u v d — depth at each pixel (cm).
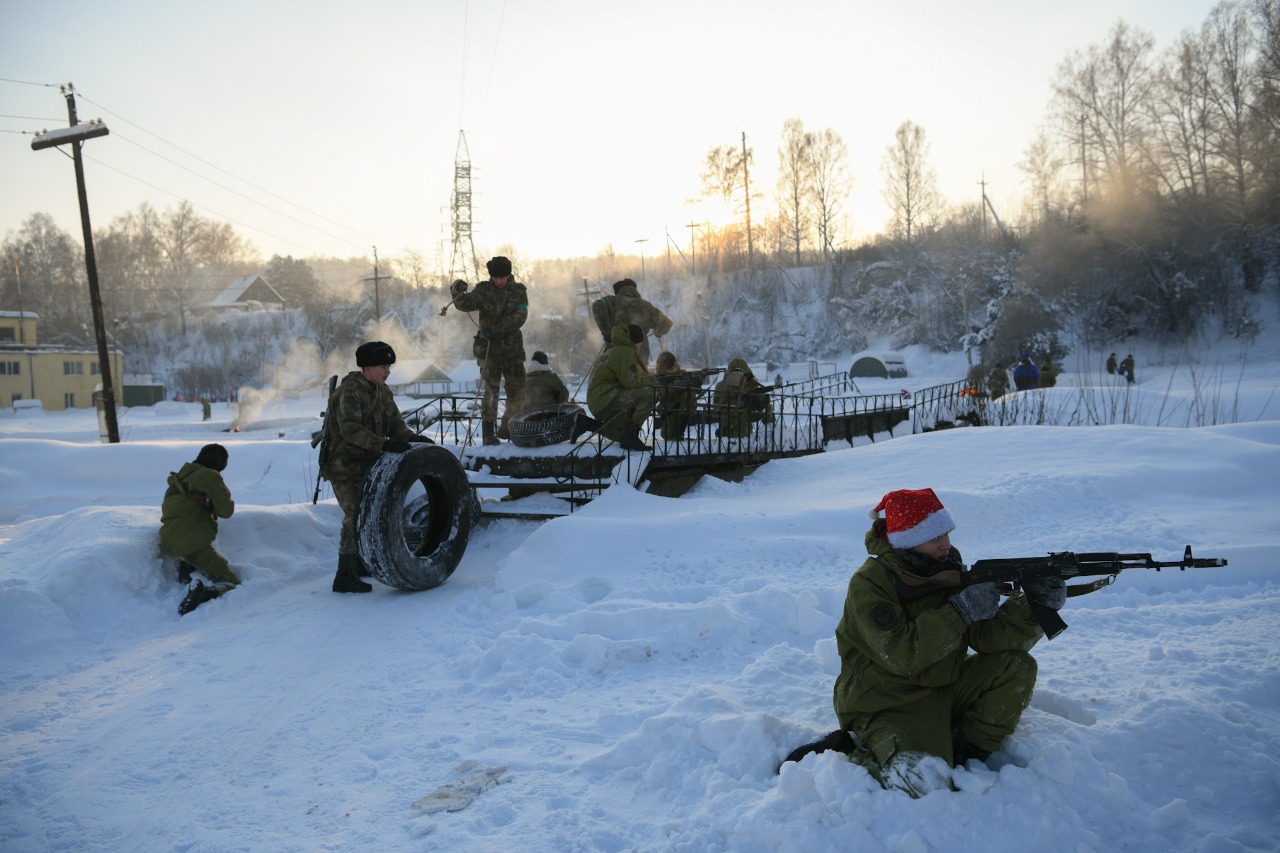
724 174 9044
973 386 1828
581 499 858
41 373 6762
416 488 885
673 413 982
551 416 896
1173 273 5366
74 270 11319
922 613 328
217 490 705
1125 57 5903
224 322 10075
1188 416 1647
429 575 685
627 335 911
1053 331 5634
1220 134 5372
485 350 962
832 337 7619
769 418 1149
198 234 13088
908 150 8819
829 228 9462
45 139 2672
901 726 337
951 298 6856
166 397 8425
